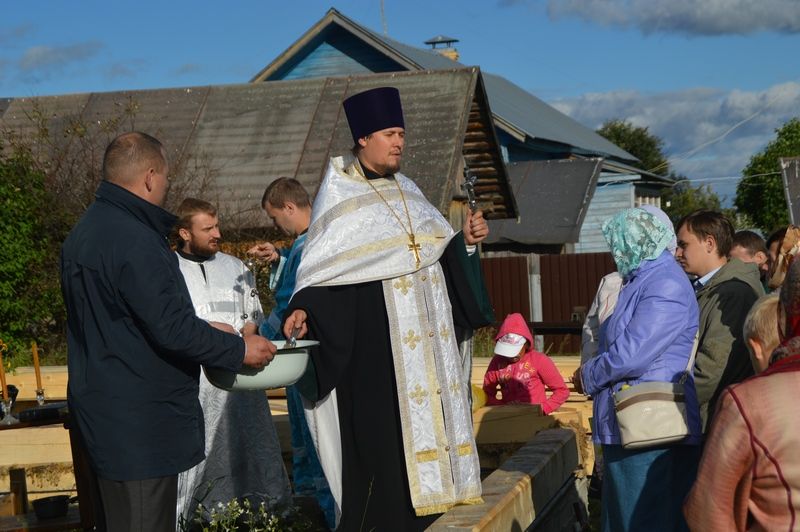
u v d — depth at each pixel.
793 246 5.82
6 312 15.71
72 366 4.32
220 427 6.46
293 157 18.72
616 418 4.70
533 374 8.05
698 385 4.89
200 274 6.75
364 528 5.17
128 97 20.78
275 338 6.48
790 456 2.87
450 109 18.19
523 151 33.09
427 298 5.31
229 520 5.81
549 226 28.16
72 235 4.32
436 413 5.22
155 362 4.23
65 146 18.61
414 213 5.41
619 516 4.81
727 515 2.99
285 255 6.87
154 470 4.20
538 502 6.03
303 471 6.96
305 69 30.19
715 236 5.35
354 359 5.27
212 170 18.44
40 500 5.95
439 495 5.15
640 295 4.75
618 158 38.75
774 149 37.38
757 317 3.33
